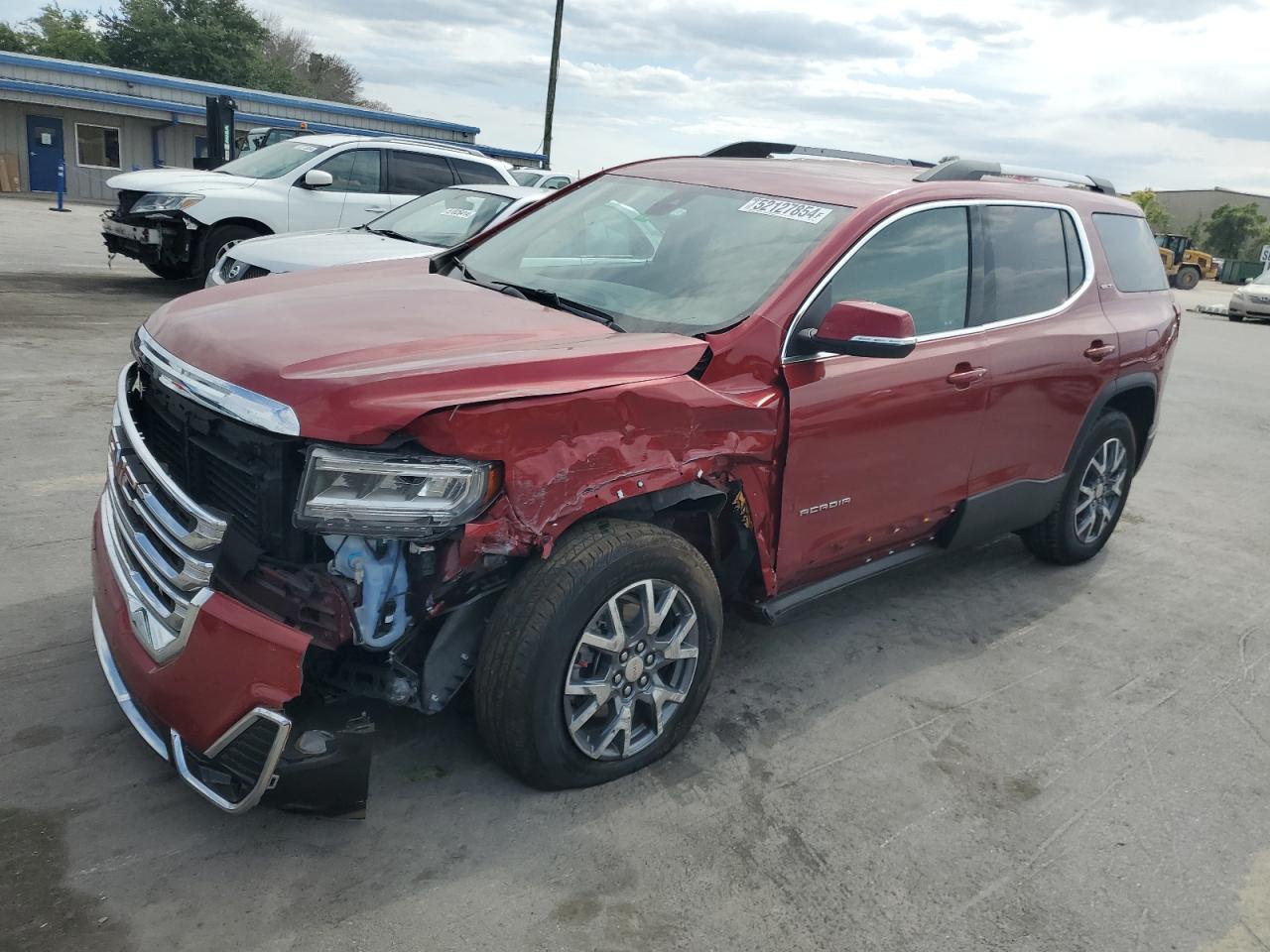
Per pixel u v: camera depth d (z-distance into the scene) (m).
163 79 30.45
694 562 2.93
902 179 3.95
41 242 15.83
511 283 3.67
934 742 3.42
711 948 2.39
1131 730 3.64
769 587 3.32
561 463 2.56
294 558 2.48
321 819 2.68
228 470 2.58
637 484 2.73
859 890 2.65
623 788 2.96
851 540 3.61
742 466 3.06
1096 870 2.83
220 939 2.26
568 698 2.73
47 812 2.61
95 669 3.30
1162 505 6.65
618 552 2.70
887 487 3.60
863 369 3.37
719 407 2.90
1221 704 3.90
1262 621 4.77
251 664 2.30
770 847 2.78
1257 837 3.05
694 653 3.02
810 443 3.23
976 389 3.82
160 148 30.92
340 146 10.93
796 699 3.61
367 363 2.54
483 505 2.46
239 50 47.91
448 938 2.32
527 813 2.79
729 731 3.34
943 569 5.08
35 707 3.05
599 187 4.26
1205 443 8.63
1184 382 12.19
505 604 2.63
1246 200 80.50
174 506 2.47
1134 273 5.05
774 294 3.19
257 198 10.50
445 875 2.53
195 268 10.45
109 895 2.35
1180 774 3.37
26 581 3.86
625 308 3.34
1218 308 24.92
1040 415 4.27
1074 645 4.32
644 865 2.64
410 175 11.38
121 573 2.66
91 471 5.14
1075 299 4.51
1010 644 4.27
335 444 2.35
